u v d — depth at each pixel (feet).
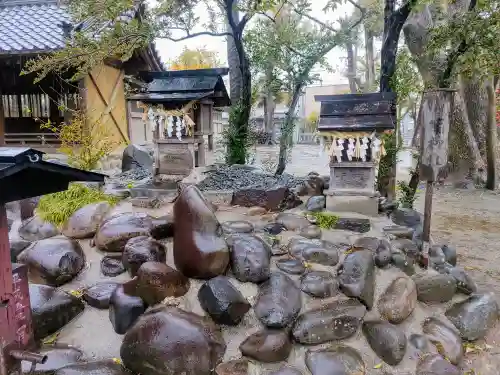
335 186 11.20
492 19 11.13
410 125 52.80
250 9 12.35
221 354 7.09
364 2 17.28
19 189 5.24
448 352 8.23
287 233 10.30
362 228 10.46
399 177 36.42
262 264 8.35
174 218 8.68
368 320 8.27
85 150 15.39
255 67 16.21
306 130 59.62
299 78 15.61
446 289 9.54
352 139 10.69
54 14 27.07
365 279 8.50
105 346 7.33
